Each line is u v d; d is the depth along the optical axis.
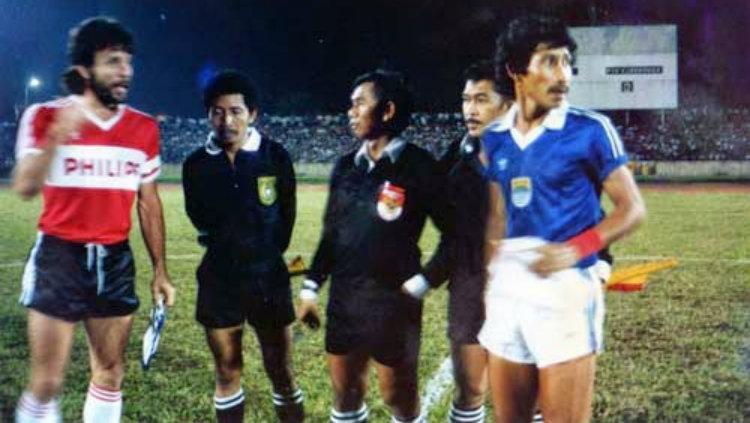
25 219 14.52
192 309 7.39
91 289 3.72
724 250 10.72
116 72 3.62
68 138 3.49
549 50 2.84
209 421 4.61
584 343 2.85
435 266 3.61
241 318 4.12
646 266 8.11
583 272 2.88
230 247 4.09
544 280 2.85
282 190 4.23
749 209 15.67
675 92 27.97
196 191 4.12
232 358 4.20
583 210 2.88
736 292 7.95
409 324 3.62
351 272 3.57
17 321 6.93
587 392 2.89
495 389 3.07
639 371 5.44
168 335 6.48
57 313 3.66
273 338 4.26
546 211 2.86
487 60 3.79
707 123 28.41
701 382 5.20
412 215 3.56
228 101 4.04
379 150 3.57
